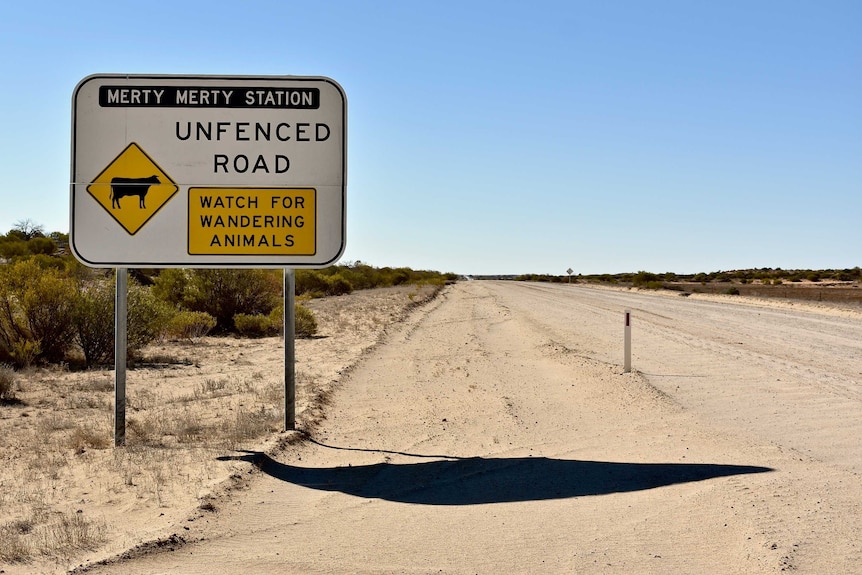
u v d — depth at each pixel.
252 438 10.22
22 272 18.70
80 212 10.04
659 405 12.82
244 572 5.57
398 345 23.98
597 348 22.48
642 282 101.94
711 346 22.70
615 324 32.25
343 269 87.06
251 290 29.84
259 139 10.25
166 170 10.15
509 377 16.77
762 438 10.23
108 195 10.07
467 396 14.16
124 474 8.33
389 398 14.02
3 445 10.11
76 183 10.04
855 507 6.86
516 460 9.21
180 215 10.18
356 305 47.91
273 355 21.56
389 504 7.42
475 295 69.19
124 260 10.09
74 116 10.05
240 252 10.24
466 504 7.41
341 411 12.73
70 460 9.16
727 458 9.00
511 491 7.85
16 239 59.62
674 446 9.79
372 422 11.79
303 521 6.85
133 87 10.13
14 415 12.30
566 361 19.20
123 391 9.95
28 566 5.62
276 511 7.16
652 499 7.38
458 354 21.41
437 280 118.62
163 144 10.16
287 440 10.08
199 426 10.96
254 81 10.23
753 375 16.45
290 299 10.74
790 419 11.60
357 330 29.61
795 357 19.78
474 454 9.60
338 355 21.19
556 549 6.04
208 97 10.20
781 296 61.94
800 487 7.56
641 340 24.86
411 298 54.81
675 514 6.84
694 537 6.21
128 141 10.12
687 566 5.59
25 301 18.23
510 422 11.66
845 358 19.53
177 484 7.89
